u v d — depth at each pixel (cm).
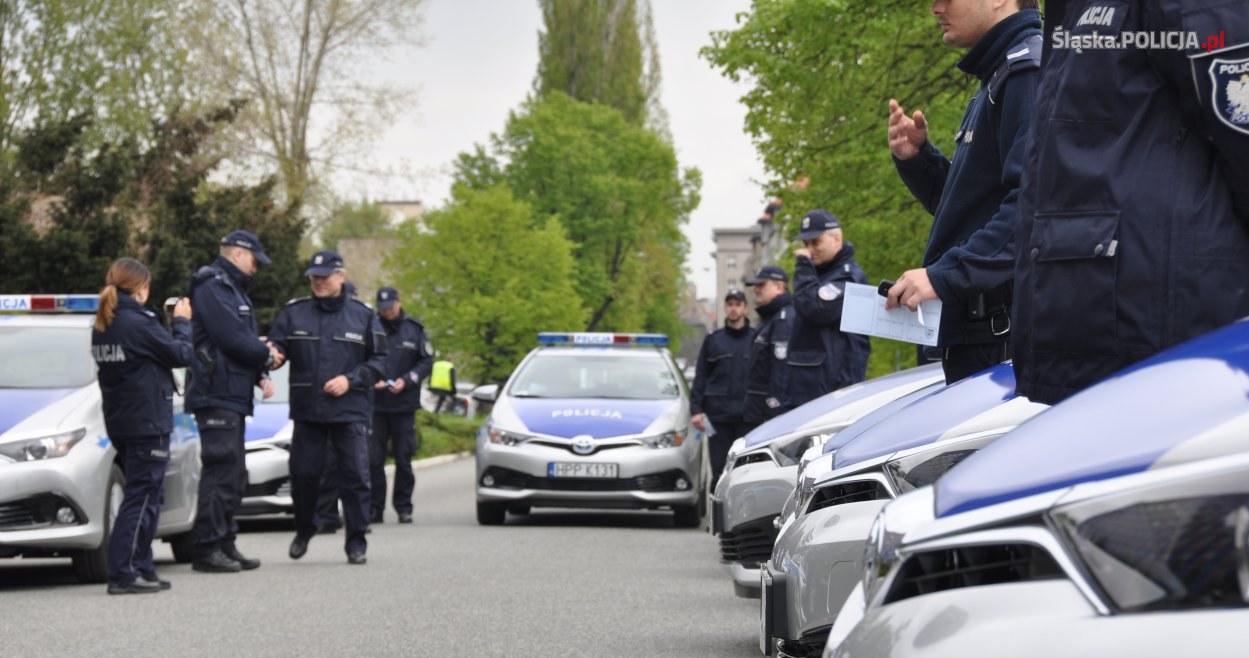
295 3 4481
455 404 6988
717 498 943
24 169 2988
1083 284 423
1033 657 254
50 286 2770
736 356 1772
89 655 880
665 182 9244
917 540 288
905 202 2656
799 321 1327
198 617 1041
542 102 9281
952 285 587
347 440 1416
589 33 10338
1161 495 256
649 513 2139
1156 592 249
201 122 3353
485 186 8775
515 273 7756
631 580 1265
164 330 1198
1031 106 620
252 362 1366
